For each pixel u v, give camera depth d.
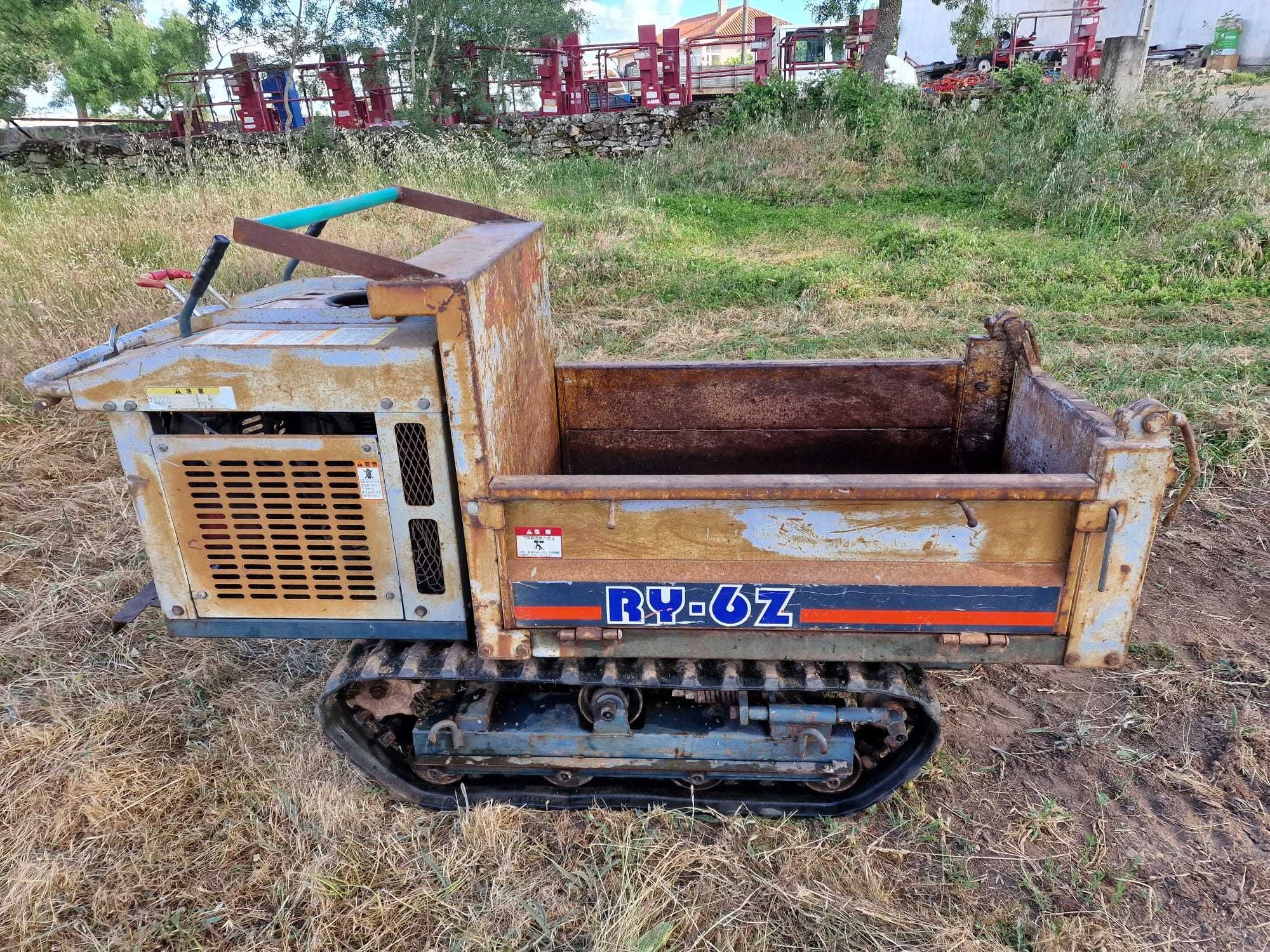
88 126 18.03
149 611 4.19
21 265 8.44
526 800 2.99
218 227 9.65
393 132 14.59
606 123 15.29
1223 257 8.66
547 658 2.69
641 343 7.37
